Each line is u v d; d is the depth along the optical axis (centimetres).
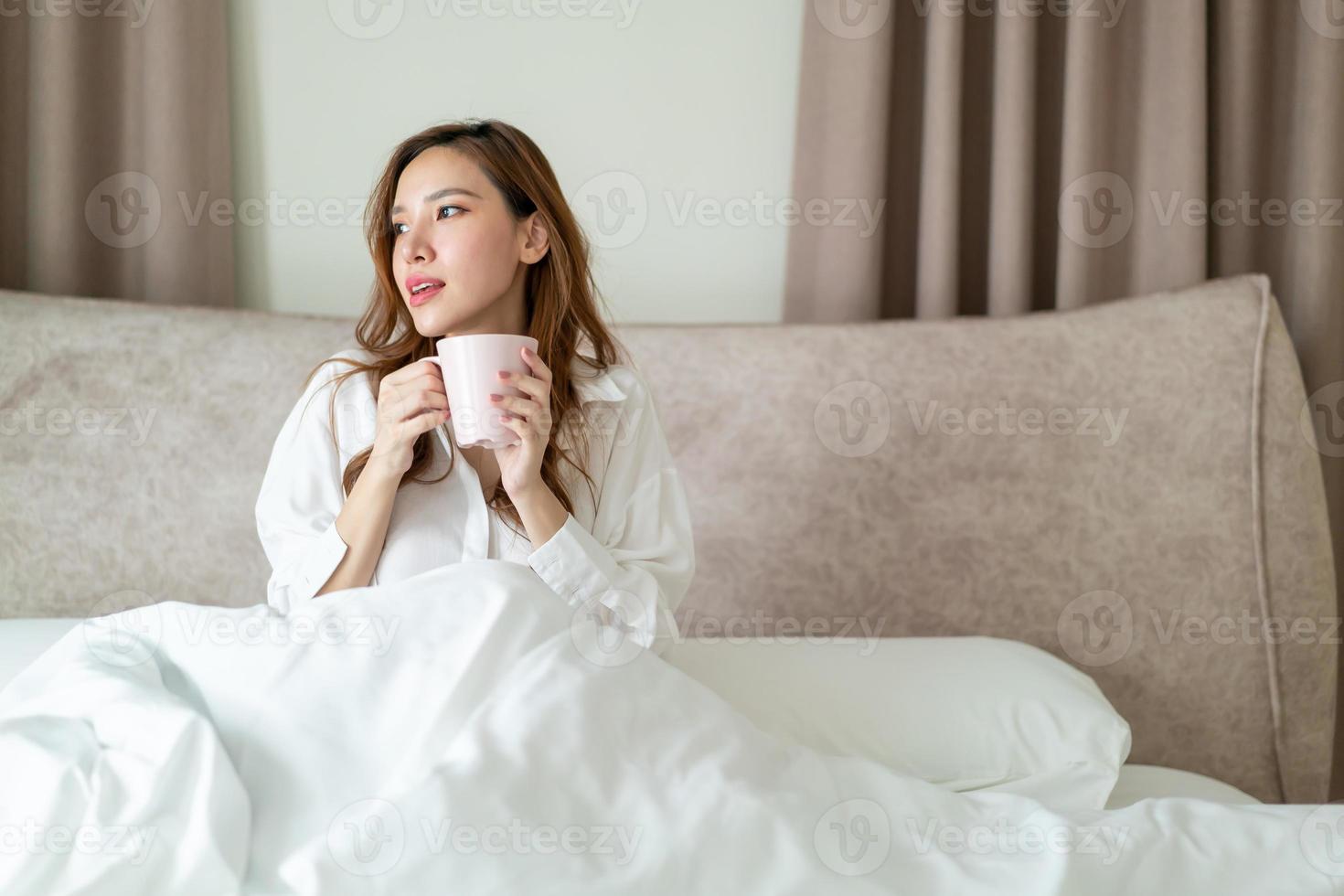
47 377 172
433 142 132
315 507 129
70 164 188
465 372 111
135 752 89
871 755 130
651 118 203
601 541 135
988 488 180
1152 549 179
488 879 86
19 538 170
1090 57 195
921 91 205
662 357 184
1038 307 210
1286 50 203
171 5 186
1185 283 198
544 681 98
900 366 182
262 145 197
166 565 172
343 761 95
